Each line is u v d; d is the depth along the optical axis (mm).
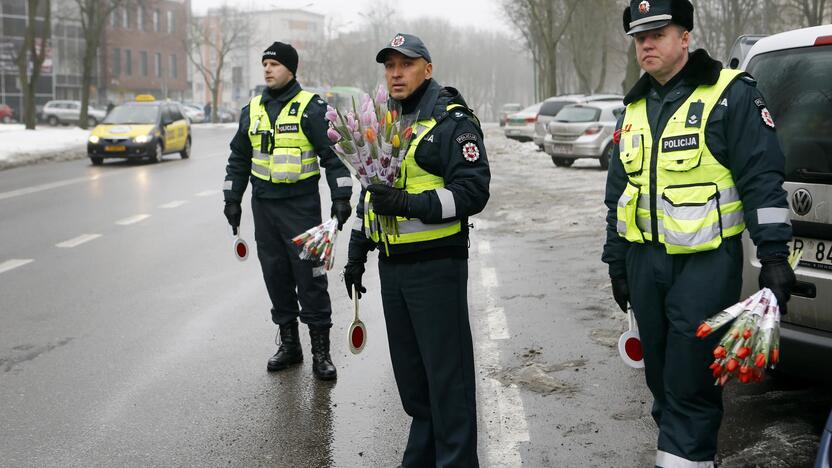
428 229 3447
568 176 18266
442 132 3395
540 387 5000
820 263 4141
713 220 3197
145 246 10008
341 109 3369
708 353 3246
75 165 21703
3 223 11766
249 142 5512
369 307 7082
